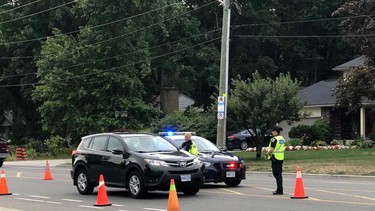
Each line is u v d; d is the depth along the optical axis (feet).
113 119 133.80
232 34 188.65
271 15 189.16
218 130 84.58
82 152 55.93
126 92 137.59
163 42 173.99
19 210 43.52
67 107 134.72
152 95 185.06
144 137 53.06
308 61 207.92
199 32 180.04
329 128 134.62
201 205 44.21
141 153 49.98
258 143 96.43
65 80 133.80
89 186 54.95
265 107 91.50
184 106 223.30
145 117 140.26
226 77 86.33
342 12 121.39
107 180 52.39
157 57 165.17
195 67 180.14
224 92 85.97
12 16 165.07
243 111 92.89
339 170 72.79
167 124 121.49
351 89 111.96
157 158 48.44
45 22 167.73
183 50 172.04
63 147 149.69
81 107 137.69
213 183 64.28
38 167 108.88
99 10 133.90
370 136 130.11
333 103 138.82
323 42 205.05
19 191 59.93
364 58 130.11
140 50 138.62
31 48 167.63
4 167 108.78
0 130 243.40
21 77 174.60
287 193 52.08
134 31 137.49
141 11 140.05
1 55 170.50
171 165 48.26
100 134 55.47
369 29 113.91
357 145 121.08
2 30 166.40
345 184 61.26
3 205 47.78
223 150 63.41
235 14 186.70
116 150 50.98
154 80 180.34
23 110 186.60
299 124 144.36
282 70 207.21
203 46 178.70
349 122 144.36
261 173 77.87
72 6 162.81
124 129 134.82
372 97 113.09
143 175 48.32
